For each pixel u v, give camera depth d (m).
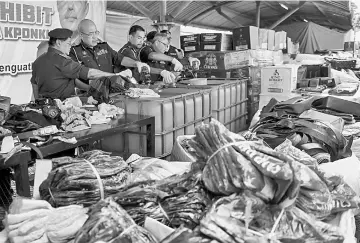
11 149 1.90
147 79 4.46
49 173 1.44
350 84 4.98
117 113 3.02
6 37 4.46
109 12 8.34
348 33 15.11
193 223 1.22
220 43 5.76
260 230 1.15
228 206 1.16
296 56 7.46
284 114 2.62
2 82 4.49
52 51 3.34
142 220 1.26
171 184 1.37
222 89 4.20
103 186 1.39
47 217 1.26
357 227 1.79
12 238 1.25
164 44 5.41
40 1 4.89
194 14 10.91
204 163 1.33
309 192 1.27
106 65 4.45
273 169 1.13
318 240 1.17
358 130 2.74
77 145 2.27
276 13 13.45
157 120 3.07
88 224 1.14
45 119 2.49
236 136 1.30
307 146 2.16
